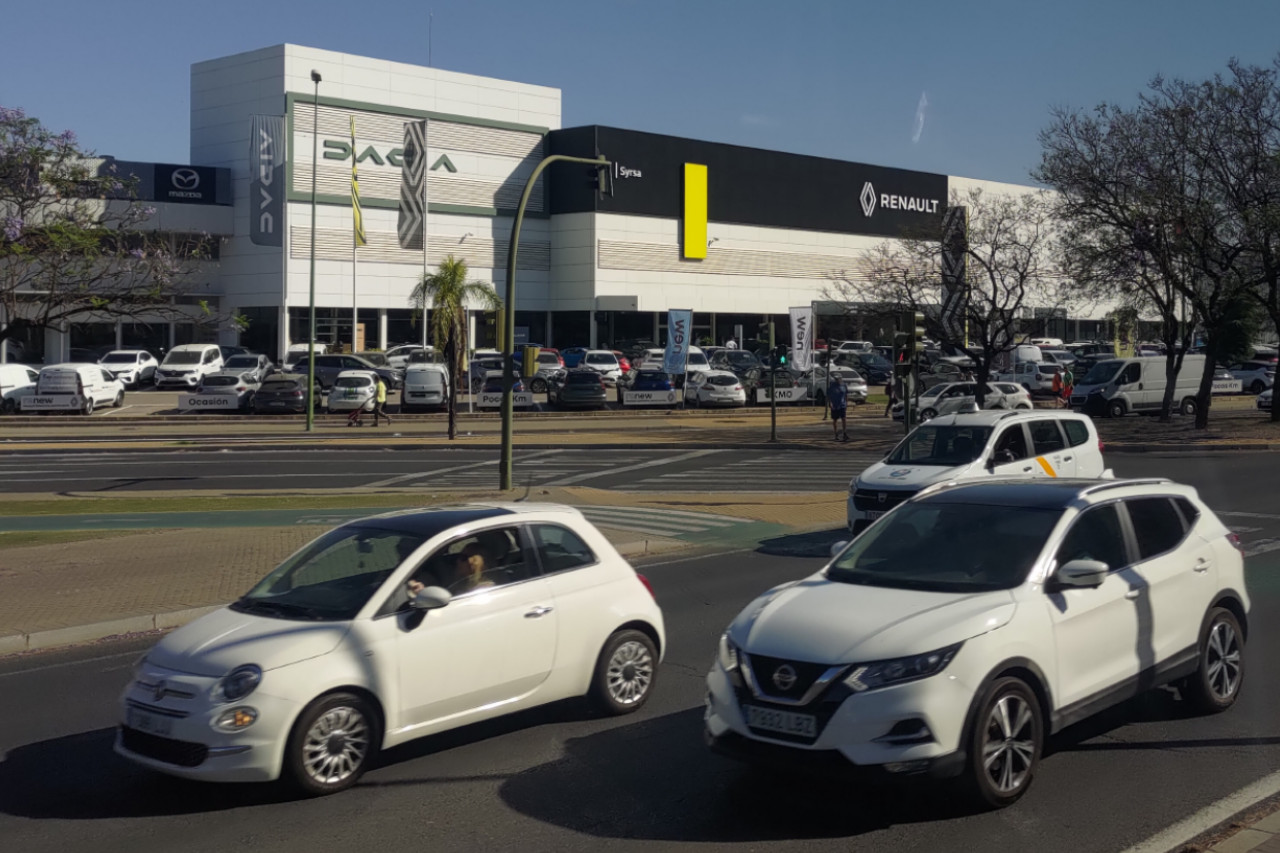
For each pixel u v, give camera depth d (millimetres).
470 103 70250
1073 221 36250
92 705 8781
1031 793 6340
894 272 46406
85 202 17438
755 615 6484
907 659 5777
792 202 81125
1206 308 34750
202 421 42312
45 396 43875
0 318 21234
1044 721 6289
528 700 7602
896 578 6738
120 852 5793
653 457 31641
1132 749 7105
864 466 28844
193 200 63812
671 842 5766
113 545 16156
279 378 45281
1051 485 7453
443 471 28328
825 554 15656
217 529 17938
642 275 74562
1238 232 32969
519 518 7945
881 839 5730
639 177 74188
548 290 74562
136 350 57375
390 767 7105
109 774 7109
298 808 6391
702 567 14867
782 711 5898
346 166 65250
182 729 6371
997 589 6383
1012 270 43125
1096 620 6629
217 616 7258
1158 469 25859
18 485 25719
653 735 7664
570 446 34312
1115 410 42219
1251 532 16359
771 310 80562
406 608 7066
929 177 88062
